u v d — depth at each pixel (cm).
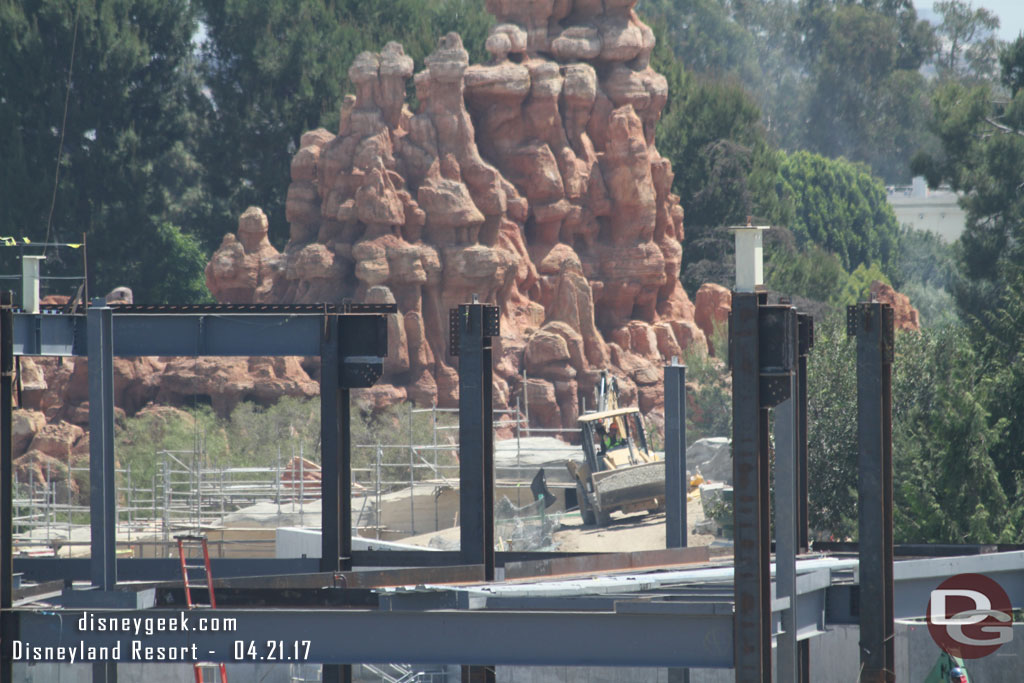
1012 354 15950
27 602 8269
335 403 9662
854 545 10275
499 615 6662
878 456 7356
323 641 6806
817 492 16125
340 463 9644
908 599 8031
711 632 6419
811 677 11338
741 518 6231
